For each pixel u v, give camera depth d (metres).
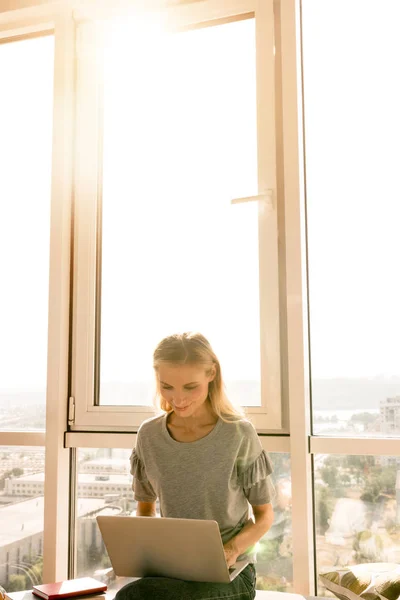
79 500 2.21
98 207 2.32
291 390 1.95
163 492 1.64
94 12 2.37
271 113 2.11
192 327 2.15
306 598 1.64
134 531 1.43
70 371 2.25
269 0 2.16
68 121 2.35
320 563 1.92
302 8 2.17
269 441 1.98
